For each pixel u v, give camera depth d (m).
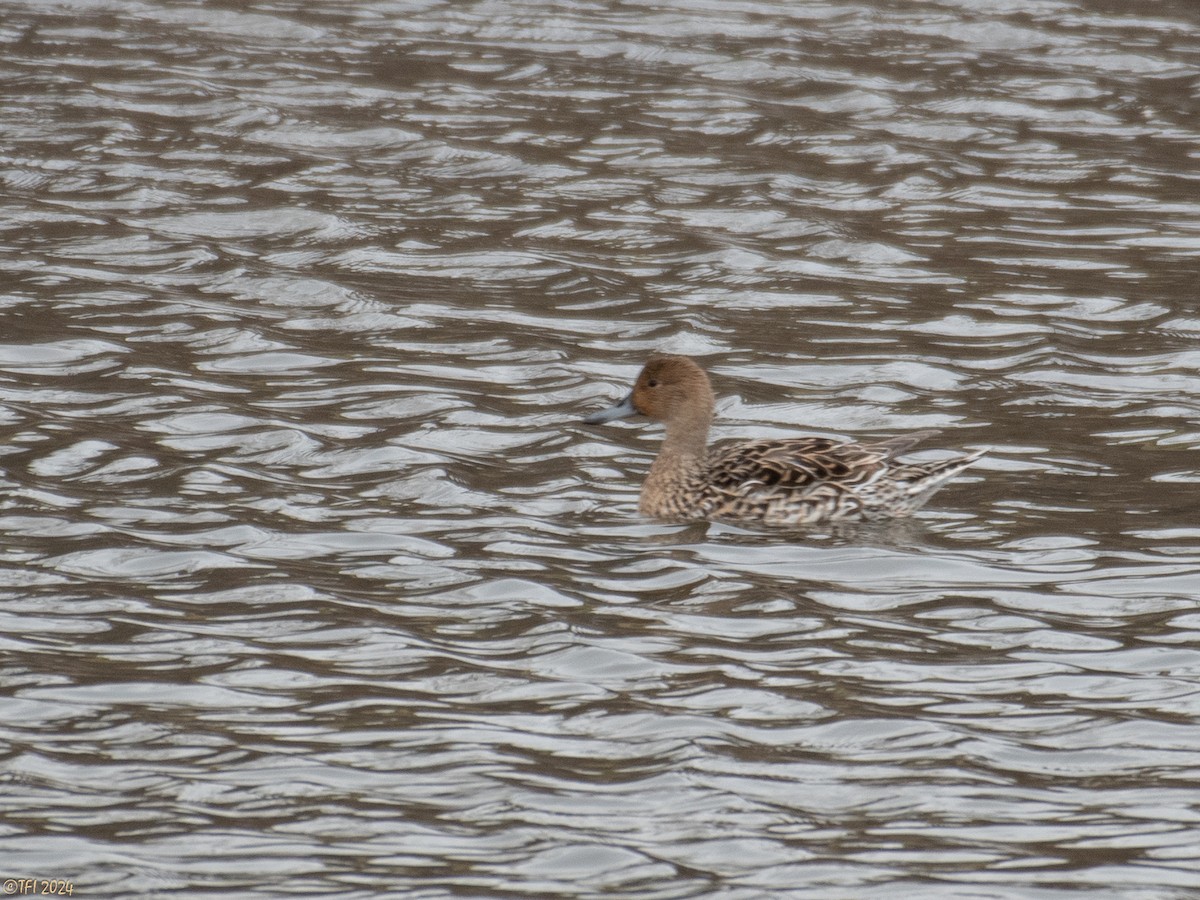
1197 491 15.42
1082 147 28.59
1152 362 19.20
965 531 14.63
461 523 14.64
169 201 24.72
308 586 13.19
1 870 9.33
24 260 22.08
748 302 21.39
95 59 32.12
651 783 10.34
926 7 37.19
